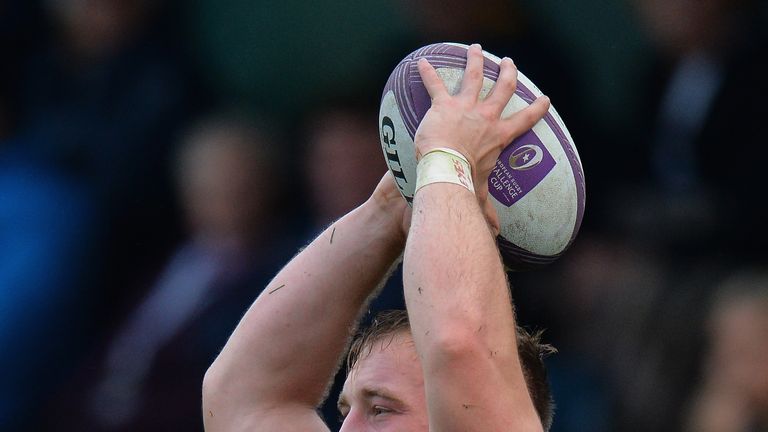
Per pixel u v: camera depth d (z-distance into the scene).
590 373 21.33
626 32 25.64
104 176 26.59
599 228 23.27
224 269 22.80
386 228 12.66
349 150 22.86
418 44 23.53
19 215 26.22
